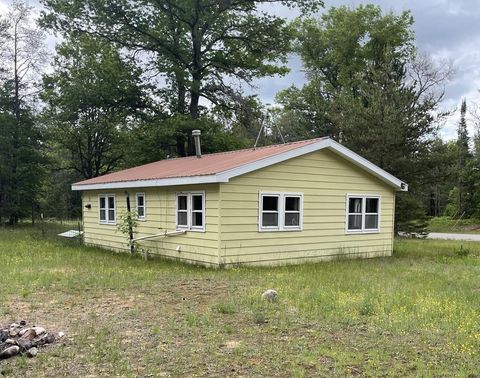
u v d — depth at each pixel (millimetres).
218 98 26812
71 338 5332
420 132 22656
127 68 25391
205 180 11086
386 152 22125
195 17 24969
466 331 5648
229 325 5898
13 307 6891
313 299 7367
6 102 28781
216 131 26297
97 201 17500
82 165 31766
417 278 9805
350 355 4785
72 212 39281
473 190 38938
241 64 26703
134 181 14078
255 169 11406
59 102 26531
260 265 11750
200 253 11750
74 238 19641
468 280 9570
